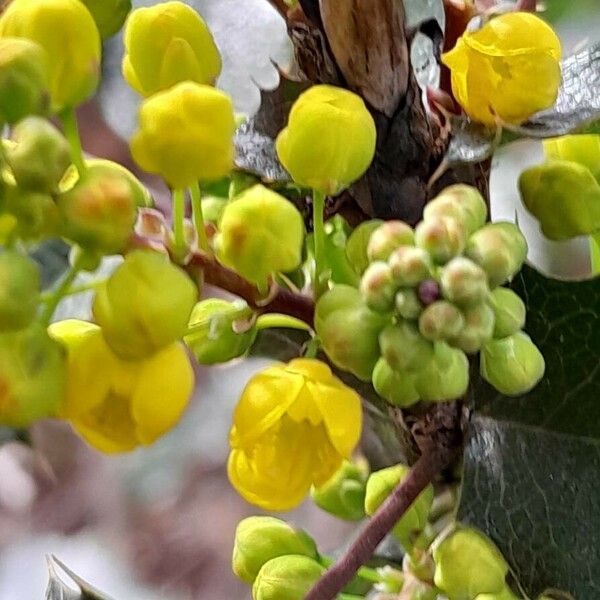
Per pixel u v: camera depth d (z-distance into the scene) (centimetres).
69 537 40
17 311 13
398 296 14
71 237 13
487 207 15
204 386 37
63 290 14
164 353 14
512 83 15
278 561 16
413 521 16
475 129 15
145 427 14
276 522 16
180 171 14
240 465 14
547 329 15
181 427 38
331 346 14
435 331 14
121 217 13
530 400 15
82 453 40
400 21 15
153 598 39
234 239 14
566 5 19
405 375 14
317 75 15
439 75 15
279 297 14
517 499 15
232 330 15
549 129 15
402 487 15
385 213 15
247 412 14
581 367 15
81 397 14
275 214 14
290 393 14
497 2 15
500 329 14
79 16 14
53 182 13
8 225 13
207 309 15
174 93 14
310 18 15
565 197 15
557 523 15
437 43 15
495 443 15
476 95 15
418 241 14
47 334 14
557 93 15
